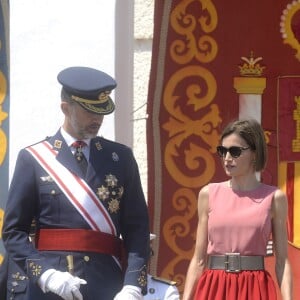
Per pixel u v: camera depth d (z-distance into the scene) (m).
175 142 19.09
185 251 19.03
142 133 20.27
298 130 18.91
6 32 19.73
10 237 13.67
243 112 19.00
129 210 14.05
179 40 19.03
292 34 18.86
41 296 13.50
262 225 14.46
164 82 19.09
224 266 14.55
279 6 18.86
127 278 13.50
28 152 13.91
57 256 13.54
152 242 19.03
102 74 14.02
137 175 14.27
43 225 13.73
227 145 14.64
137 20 20.27
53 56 19.53
